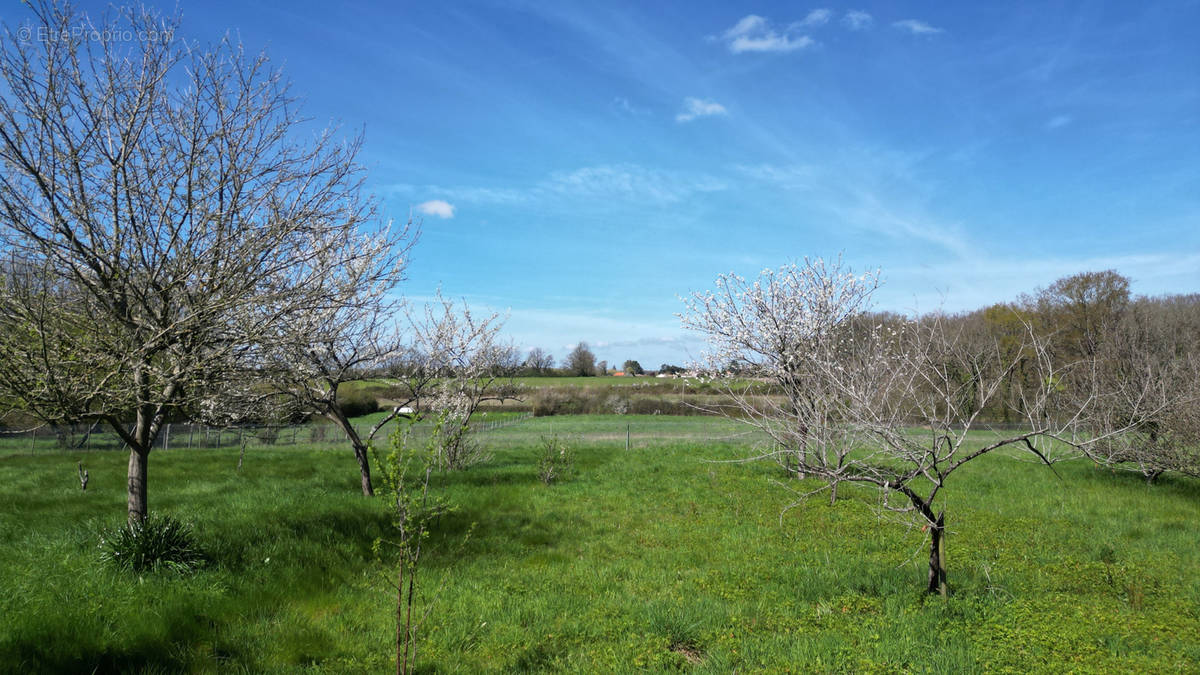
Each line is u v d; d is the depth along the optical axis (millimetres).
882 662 6656
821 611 8414
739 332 19719
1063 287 35344
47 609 7137
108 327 8289
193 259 8664
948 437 8133
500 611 8625
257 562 9945
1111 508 15250
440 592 9242
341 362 15656
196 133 8906
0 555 9469
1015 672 6418
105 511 13109
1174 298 39781
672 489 17656
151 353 8430
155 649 6922
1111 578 9570
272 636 7551
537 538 12602
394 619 8266
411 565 6719
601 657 7180
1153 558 10859
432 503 14055
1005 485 18469
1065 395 14750
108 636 6879
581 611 8672
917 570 9961
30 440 29062
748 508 15242
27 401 7438
